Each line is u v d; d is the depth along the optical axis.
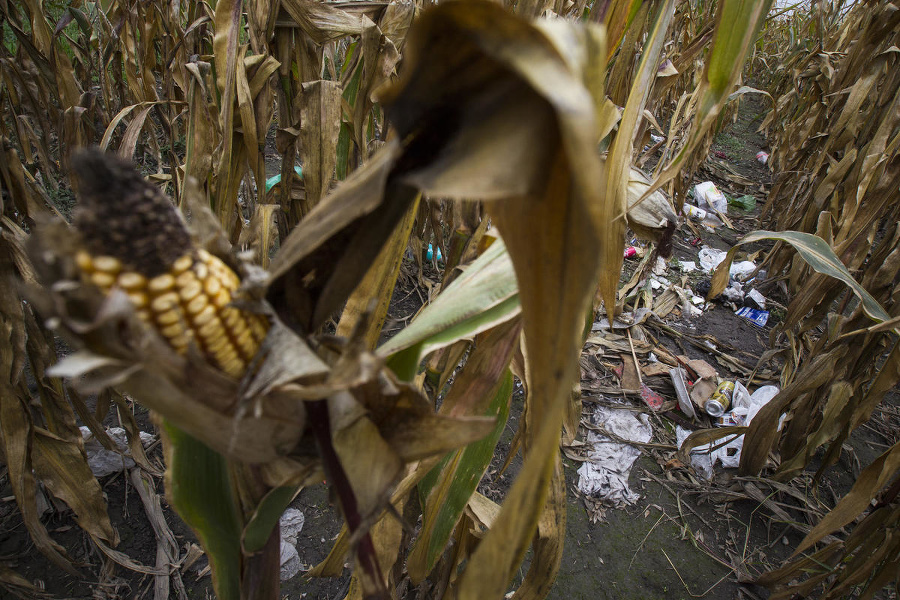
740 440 2.92
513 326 1.10
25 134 3.24
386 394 0.64
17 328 1.69
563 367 0.43
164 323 0.52
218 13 1.60
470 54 0.40
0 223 1.62
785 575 2.14
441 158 0.42
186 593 2.04
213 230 0.63
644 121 2.63
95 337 0.44
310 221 0.60
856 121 3.20
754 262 4.74
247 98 1.89
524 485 0.47
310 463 0.73
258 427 0.62
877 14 3.00
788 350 3.26
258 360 0.60
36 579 2.02
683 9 5.14
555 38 0.35
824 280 2.84
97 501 2.03
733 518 2.59
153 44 3.77
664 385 3.30
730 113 7.77
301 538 2.27
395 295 3.67
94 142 3.53
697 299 4.14
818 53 4.31
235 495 0.96
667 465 2.80
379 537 1.39
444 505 1.42
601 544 2.42
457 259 1.49
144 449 2.53
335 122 2.13
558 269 0.42
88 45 3.40
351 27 2.09
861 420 2.19
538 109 0.38
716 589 2.28
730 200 5.95
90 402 2.79
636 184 1.45
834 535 2.51
